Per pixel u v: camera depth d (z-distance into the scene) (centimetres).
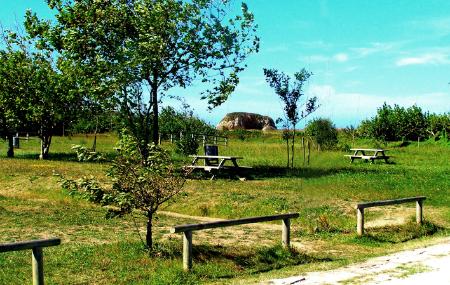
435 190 2078
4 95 3450
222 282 936
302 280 913
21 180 2248
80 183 1098
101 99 2200
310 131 3378
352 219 1598
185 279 952
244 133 6131
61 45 2755
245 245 1212
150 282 930
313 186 1859
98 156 1097
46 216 1565
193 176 1734
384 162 3378
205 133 4644
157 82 2627
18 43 3509
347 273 965
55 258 1055
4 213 1596
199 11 2644
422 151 4247
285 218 1175
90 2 2681
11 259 1067
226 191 2006
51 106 3403
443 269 984
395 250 1241
